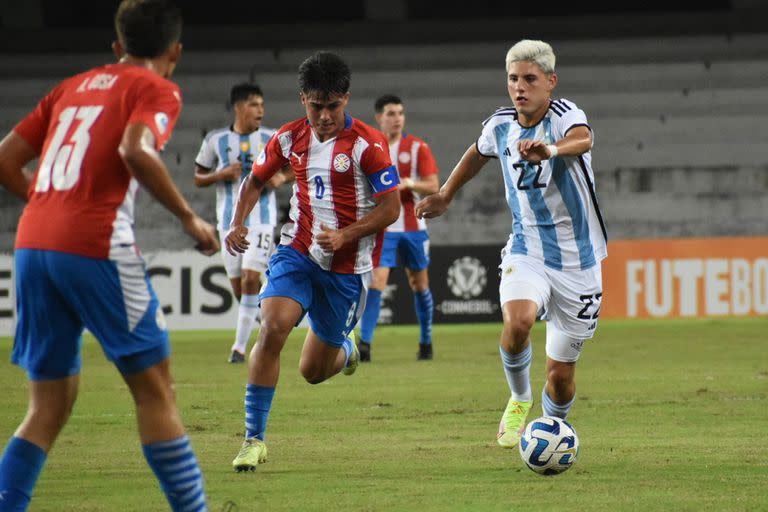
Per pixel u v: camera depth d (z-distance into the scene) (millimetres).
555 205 18406
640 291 54531
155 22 12586
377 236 19078
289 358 38531
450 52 76750
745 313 54656
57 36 77312
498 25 78562
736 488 15773
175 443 11953
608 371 32875
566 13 82750
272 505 14719
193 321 51688
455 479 16594
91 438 20938
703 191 67375
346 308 18922
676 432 21188
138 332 11969
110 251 11812
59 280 11766
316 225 18609
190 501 11984
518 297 18281
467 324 53594
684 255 54531
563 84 74000
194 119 71938
